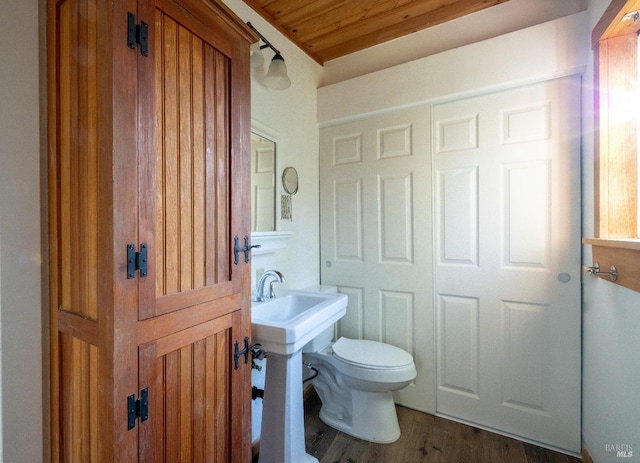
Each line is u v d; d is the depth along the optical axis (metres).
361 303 2.02
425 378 1.81
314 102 2.11
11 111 0.77
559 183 1.48
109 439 0.63
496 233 1.62
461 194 1.71
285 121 1.82
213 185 0.89
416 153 1.83
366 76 1.94
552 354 1.50
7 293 0.78
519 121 1.56
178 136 0.78
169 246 0.76
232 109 0.96
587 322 1.39
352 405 1.65
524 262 1.56
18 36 0.78
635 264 0.90
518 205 1.57
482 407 1.66
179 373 0.78
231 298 0.96
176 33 0.77
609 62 1.18
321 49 2.04
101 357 0.64
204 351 0.86
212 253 0.89
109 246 0.62
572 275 1.46
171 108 0.76
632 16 1.05
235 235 0.98
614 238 1.12
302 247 1.99
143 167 0.68
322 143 2.15
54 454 0.79
